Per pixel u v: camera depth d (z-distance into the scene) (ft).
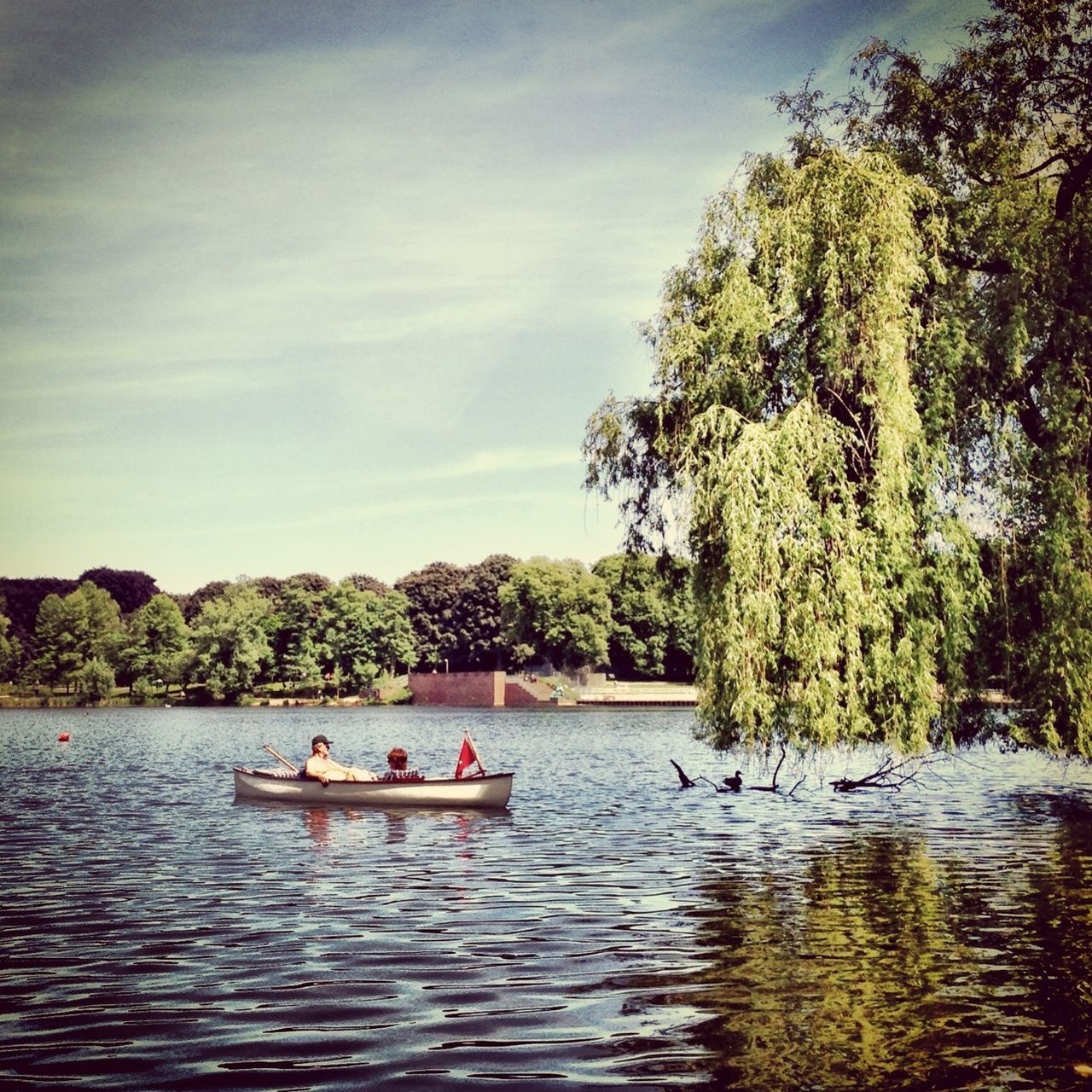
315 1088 24.18
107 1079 24.73
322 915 43.19
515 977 33.22
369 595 454.81
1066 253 66.33
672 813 80.02
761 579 60.13
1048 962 34.53
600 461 76.38
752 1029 28.07
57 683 457.68
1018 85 70.69
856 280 62.39
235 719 323.16
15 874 54.19
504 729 248.11
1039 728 66.13
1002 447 65.16
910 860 55.93
